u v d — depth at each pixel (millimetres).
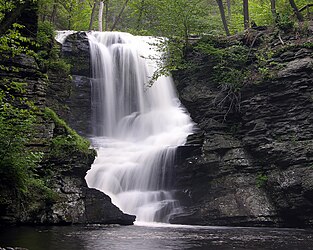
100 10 37875
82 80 23922
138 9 30609
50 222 13680
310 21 21000
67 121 20531
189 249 9469
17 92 15273
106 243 10102
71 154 15477
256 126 18031
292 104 17578
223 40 22125
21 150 13234
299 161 16281
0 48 12758
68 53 24359
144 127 24188
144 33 32750
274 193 16469
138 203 18078
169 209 17938
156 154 19578
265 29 21375
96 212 14875
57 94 19953
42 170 14742
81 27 37469
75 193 14852
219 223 16328
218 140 18656
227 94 20031
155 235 11992
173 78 24125
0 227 12367
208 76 21500
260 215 16016
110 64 25531
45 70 17438
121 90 25438
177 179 19031
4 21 11875
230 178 17484
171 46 23250
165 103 24891
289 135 17141
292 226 16109
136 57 26422
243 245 10297
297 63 17938
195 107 21281
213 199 17422
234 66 20531
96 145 21453
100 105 24391
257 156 17688
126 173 18859
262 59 19453
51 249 9070
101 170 18516
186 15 23078
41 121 15438
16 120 13133
